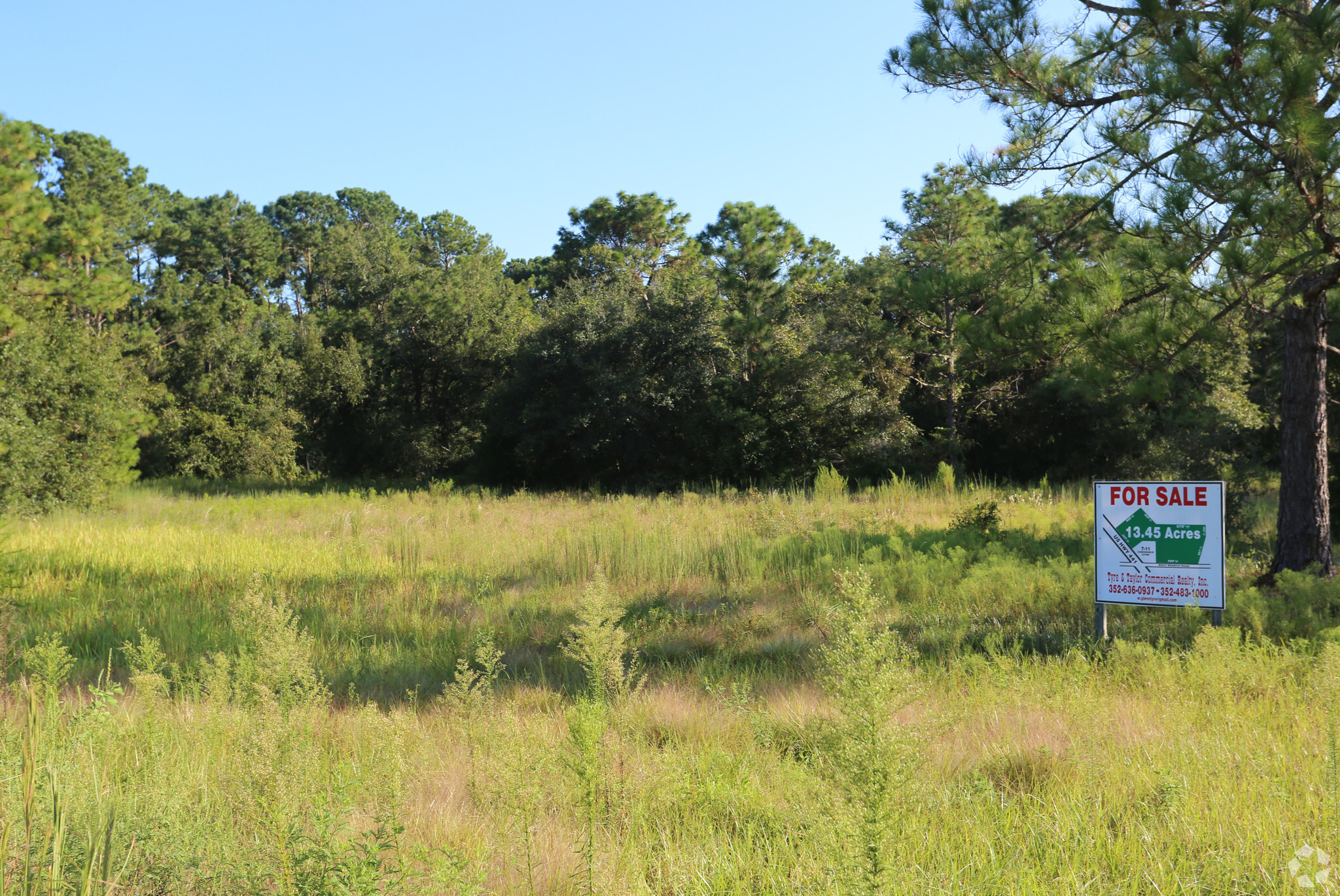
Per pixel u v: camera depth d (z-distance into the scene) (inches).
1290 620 300.7
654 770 169.3
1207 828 137.6
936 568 415.5
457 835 136.8
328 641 338.0
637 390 1220.5
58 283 894.4
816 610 328.2
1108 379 391.5
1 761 141.6
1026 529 563.2
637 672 279.3
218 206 2768.2
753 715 205.5
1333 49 313.3
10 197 807.1
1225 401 666.2
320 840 108.2
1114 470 1032.2
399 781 140.6
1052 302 410.0
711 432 1204.5
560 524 705.6
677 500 946.1
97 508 853.8
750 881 128.1
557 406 1278.3
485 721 184.5
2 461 756.6
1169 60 340.8
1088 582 371.6
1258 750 172.1
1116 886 123.0
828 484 904.3
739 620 352.5
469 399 1583.4
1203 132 349.1
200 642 321.1
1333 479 598.9
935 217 1142.3
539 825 144.6
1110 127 368.8
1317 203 327.9
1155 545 294.4
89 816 125.0
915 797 127.0
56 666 199.3
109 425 898.1
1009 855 133.0
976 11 399.5
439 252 2770.7
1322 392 391.2
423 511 832.3
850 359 1172.5
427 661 307.0
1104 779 163.9
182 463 1483.8
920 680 232.1
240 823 136.7
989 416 1150.3
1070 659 267.3
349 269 1964.8
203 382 1566.2
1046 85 403.5
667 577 455.5
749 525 619.2
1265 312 367.6
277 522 743.1
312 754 141.5
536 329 1429.6
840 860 108.3
